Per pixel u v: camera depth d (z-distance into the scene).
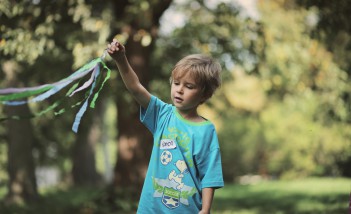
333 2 9.08
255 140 31.17
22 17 9.38
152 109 3.74
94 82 3.55
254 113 29.69
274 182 23.14
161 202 3.64
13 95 3.20
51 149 24.94
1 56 10.37
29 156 15.43
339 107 15.95
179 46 14.58
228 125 31.69
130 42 12.67
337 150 25.94
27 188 15.31
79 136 24.38
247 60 14.48
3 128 19.56
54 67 12.65
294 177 29.58
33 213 12.55
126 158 13.41
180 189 3.62
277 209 11.95
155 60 14.95
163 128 3.71
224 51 14.11
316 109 20.27
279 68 14.91
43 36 9.44
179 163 3.63
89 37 10.80
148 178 3.70
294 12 14.39
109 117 38.41
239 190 19.30
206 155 3.64
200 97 3.68
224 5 12.98
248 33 13.76
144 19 10.97
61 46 11.33
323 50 14.12
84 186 24.80
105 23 10.26
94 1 10.38
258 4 14.66
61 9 9.82
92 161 25.84
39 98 3.27
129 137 13.41
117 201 12.66
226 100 18.28
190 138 3.65
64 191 20.86
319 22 9.67
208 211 3.58
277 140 29.31
